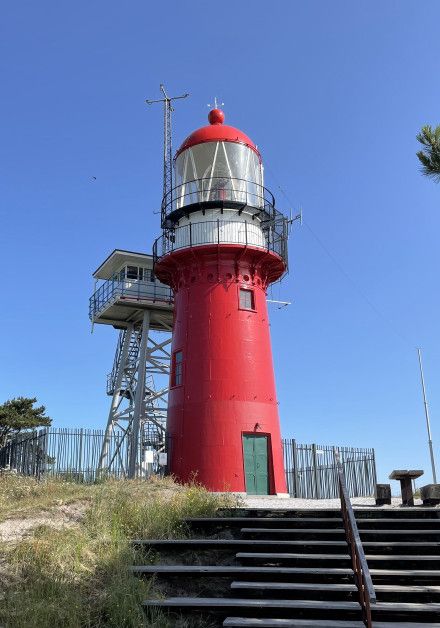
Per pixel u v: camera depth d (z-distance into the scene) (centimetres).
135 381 3516
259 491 2336
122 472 2470
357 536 934
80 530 1177
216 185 2633
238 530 1248
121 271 3466
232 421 2359
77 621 863
